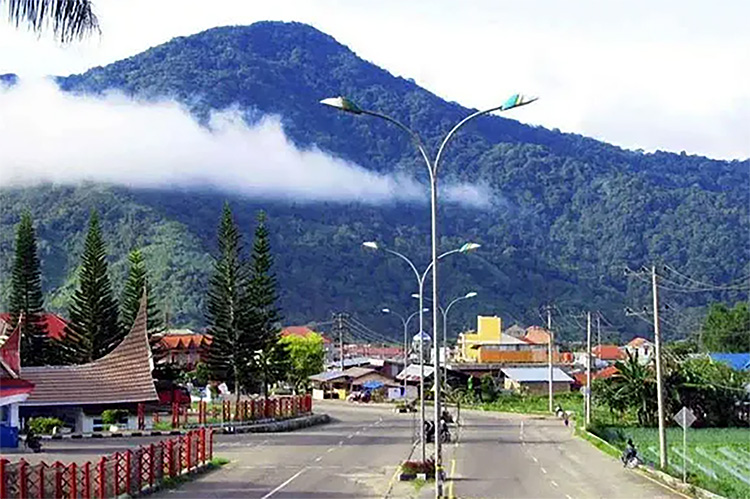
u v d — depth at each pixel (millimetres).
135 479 31188
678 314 174500
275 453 48344
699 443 60875
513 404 99938
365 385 109000
